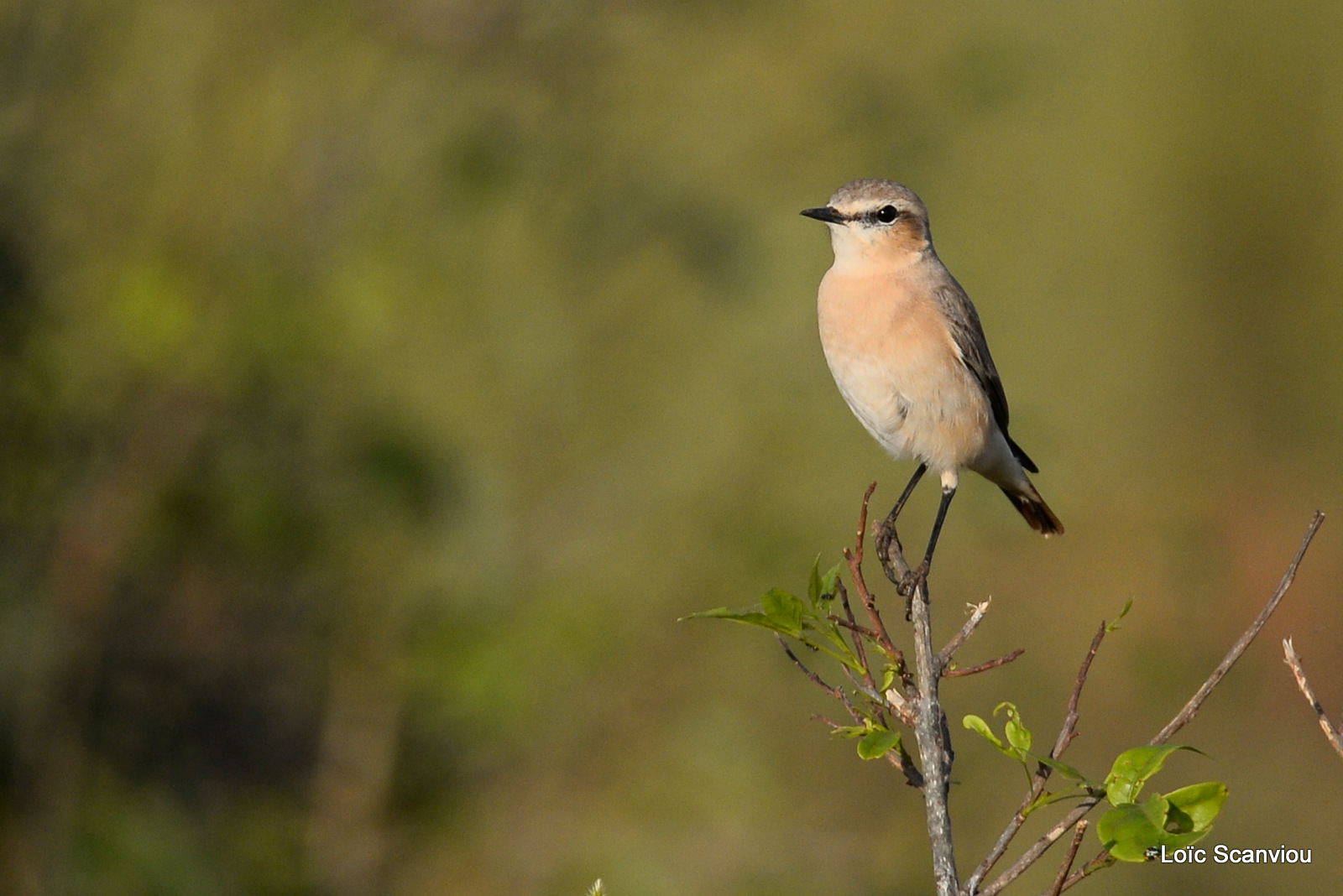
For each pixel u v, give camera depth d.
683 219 12.35
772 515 12.81
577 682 12.38
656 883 12.05
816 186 12.66
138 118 11.01
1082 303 20.81
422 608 11.85
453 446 11.69
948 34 12.71
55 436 10.62
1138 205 23.05
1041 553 15.44
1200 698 4.64
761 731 13.03
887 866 12.83
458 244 11.71
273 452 11.09
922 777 4.98
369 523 11.44
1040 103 14.88
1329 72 26.42
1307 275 26.53
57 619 10.66
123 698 11.21
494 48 11.81
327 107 11.41
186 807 11.34
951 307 9.16
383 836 11.98
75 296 10.42
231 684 11.67
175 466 10.90
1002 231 18.78
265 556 11.14
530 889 12.20
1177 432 23.17
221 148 11.04
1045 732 14.95
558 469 12.76
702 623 12.83
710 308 12.78
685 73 12.73
